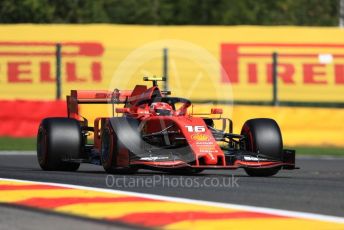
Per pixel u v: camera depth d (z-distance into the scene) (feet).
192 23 382.01
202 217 84.53
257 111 247.91
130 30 280.51
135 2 381.40
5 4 353.10
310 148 245.24
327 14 407.85
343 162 194.90
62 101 251.39
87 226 80.79
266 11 387.75
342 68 287.07
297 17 399.44
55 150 142.51
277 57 272.10
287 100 285.23
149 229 78.84
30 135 250.37
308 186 115.24
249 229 78.23
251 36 284.20
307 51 285.64
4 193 106.01
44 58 277.64
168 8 384.06
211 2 383.24
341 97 287.48
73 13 364.58
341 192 107.34
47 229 79.30
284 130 248.52
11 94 278.05
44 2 356.79
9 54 277.64
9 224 82.17
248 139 133.18
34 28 278.05
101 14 370.73
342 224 80.84
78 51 278.26
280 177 133.39
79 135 144.46
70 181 120.78
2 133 249.96
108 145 130.41
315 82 286.46
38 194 104.01
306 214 86.58
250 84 283.18
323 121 249.75
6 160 183.93
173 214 86.48
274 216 85.10
